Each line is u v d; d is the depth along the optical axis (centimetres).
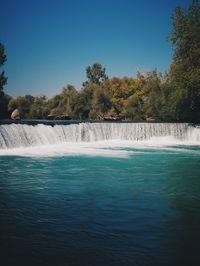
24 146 3025
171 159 2494
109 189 1469
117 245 838
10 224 980
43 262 737
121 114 7912
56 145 3278
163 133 4000
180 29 4431
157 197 1334
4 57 5872
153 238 891
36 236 888
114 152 2884
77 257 764
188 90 4400
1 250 797
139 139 3931
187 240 880
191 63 4394
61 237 884
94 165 2162
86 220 1027
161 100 6103
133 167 2108
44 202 1234
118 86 8362
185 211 1142
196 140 4019
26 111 7550
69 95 8344
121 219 1045
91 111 8069
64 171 1930
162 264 742
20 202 1234
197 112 4750
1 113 6512
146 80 8050
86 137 3644
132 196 1344
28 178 1717
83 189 1466
